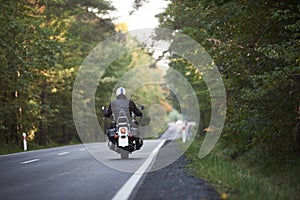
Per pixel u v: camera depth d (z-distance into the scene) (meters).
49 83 42.03
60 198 8.31
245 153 19.20
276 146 16.48
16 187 9.70
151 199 8.07
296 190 12.51
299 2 14.48
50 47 32.38
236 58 16.95
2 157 20.02
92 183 10.33
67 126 54.22
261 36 16.31
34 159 17.67
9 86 33.81
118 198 8.29
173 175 11.78
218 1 15.66
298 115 15.02
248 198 7.77
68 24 43.94
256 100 15.20
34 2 37.00
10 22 29.19
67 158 17.94
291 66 12.74
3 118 36.31
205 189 9.09
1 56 30.05
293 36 13.23
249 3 15.32
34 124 39.38
